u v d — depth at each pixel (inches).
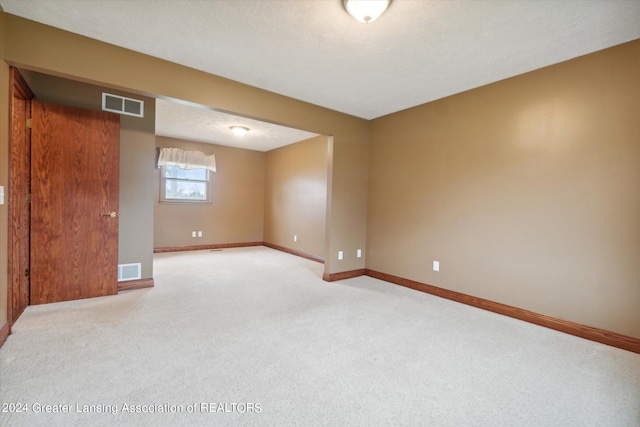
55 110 113.7
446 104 136.6
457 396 66.2
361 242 174.1
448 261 135.3
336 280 163.0
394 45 93.6
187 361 77.4
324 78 118.3
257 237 291.4
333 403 62.9
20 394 62.5
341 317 110.3
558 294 103.3
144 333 92.6
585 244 97.7
